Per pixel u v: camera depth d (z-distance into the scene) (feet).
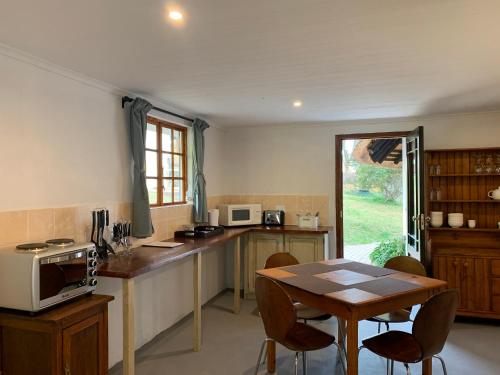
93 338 7.09
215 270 15.85
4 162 7.02
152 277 11.41
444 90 10.49
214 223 14.53
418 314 6.61
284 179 16.38
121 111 10.25
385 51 7.44
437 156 14.14
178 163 13.62
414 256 14.11
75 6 5.49
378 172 29.99
